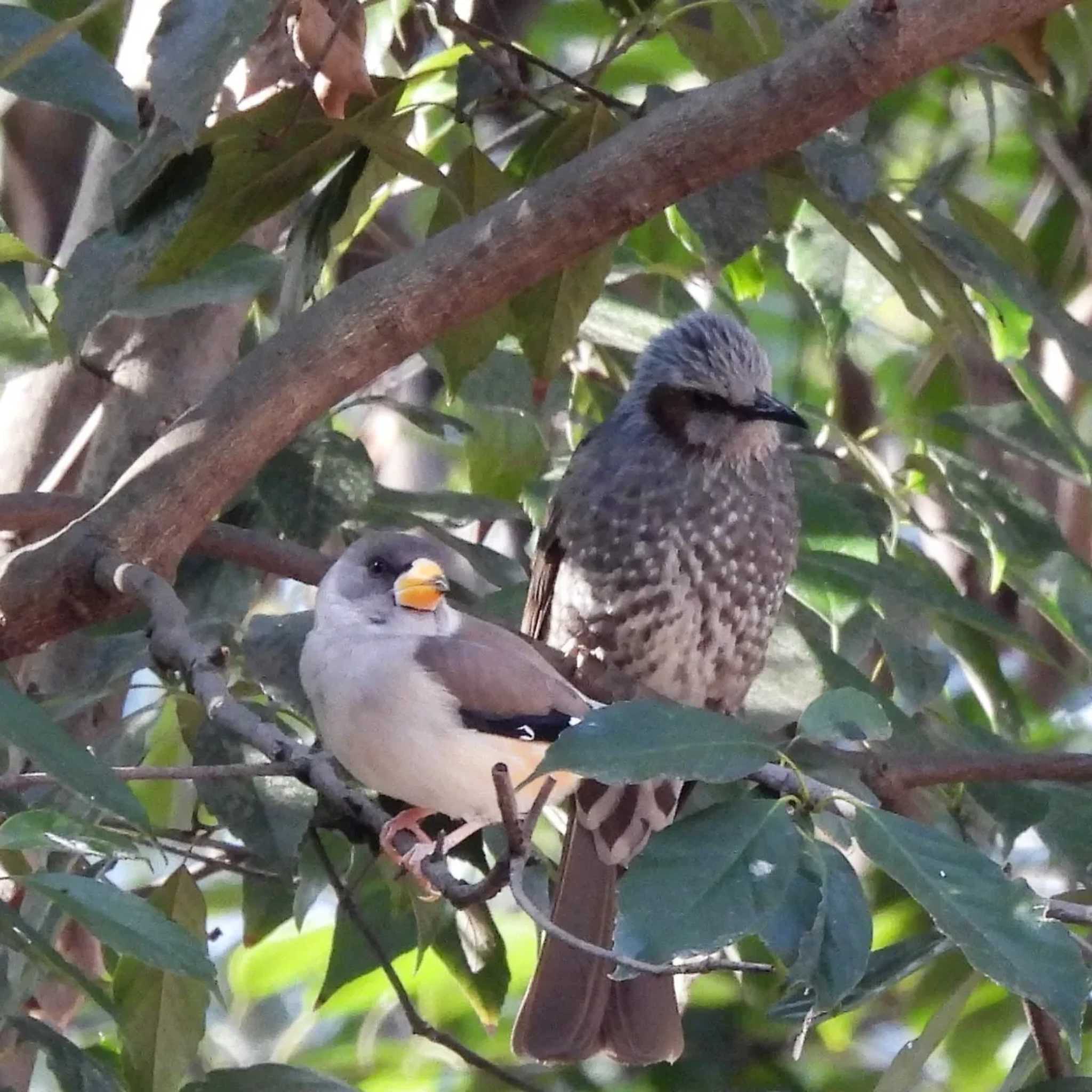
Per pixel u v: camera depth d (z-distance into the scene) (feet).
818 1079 36.50
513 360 29.60
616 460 28.73
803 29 22.33
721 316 29.30
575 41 37.86
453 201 25.48
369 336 21.89
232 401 22.04
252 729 19.60
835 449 34.78
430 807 23.61
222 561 27.48
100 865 25.64
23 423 28.30
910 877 15.74
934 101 40.60
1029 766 25.00
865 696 16.79
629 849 25.14
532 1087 26.23
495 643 24.16
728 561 28.27
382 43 30.78
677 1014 24.41
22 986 24.02
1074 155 37.58
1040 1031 24.12
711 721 16.43
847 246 30.17
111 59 26.96
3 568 21.79
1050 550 29.48
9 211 32.89
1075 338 27.27
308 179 23.49
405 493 29.68
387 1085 37.60
